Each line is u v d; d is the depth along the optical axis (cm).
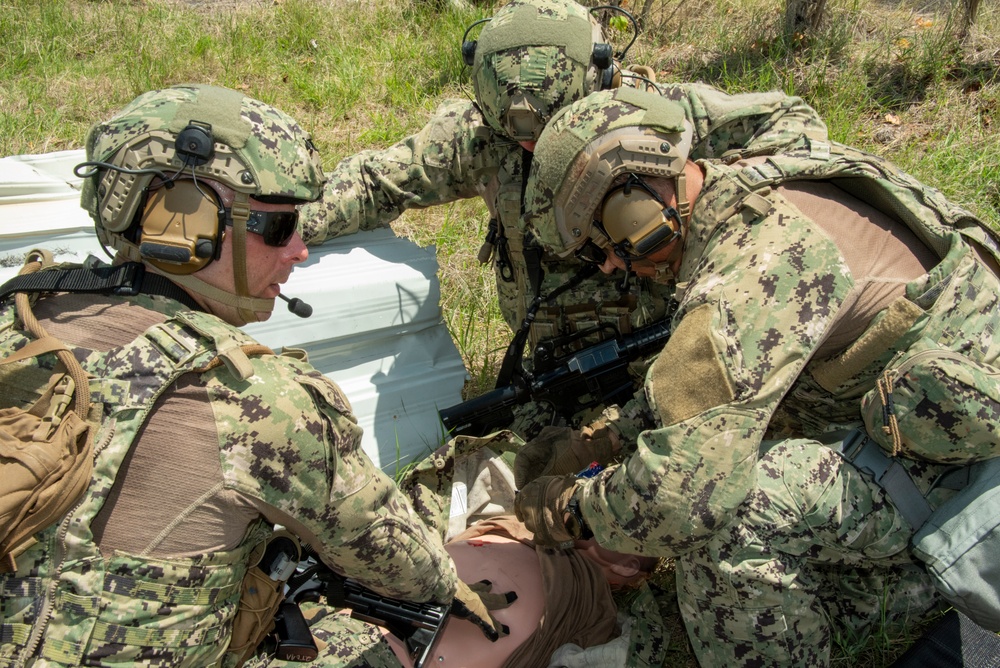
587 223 201
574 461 242
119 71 507
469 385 329
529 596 224
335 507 159
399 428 286
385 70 508
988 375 182
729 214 193
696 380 181
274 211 159
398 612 192
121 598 142
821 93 446
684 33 520
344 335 280
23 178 276
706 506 183
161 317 153
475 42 270
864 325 194
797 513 199
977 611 190
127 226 153
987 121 426
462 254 376
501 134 275
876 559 206
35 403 139
